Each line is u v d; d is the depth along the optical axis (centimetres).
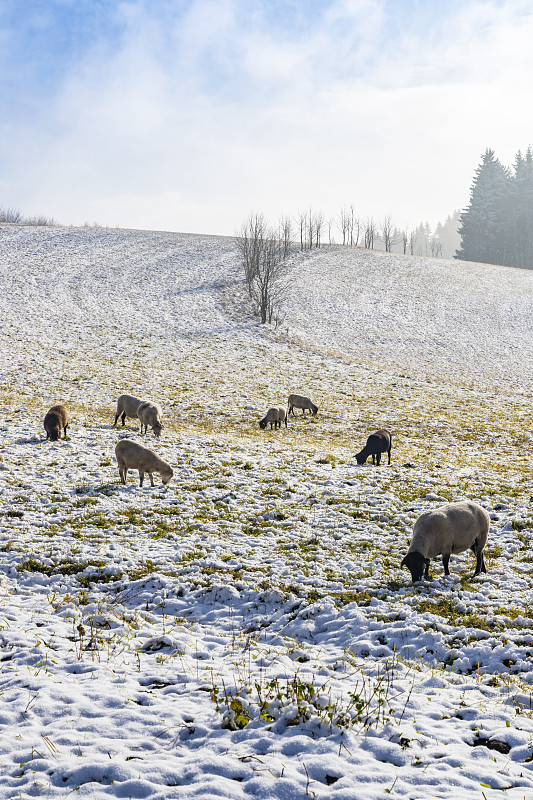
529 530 1359
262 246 7250
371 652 797
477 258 13250
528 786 484
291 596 967
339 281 7756
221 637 841
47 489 1532
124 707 596
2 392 3172
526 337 6041
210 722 566
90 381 3631
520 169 13438
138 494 1550
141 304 6000
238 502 1536
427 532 1041
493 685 709
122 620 876
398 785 474
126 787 461
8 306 5409
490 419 3278
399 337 5788
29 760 498
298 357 4838
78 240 8438
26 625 812
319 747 525
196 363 4391
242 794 455
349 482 1775
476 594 1000
